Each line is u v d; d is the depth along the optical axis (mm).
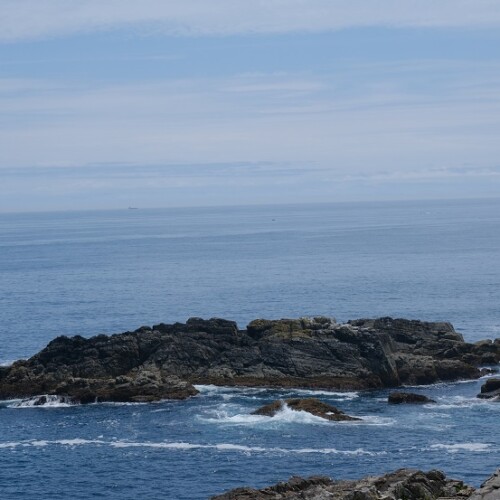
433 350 156500
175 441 112875
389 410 126562
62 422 123312
